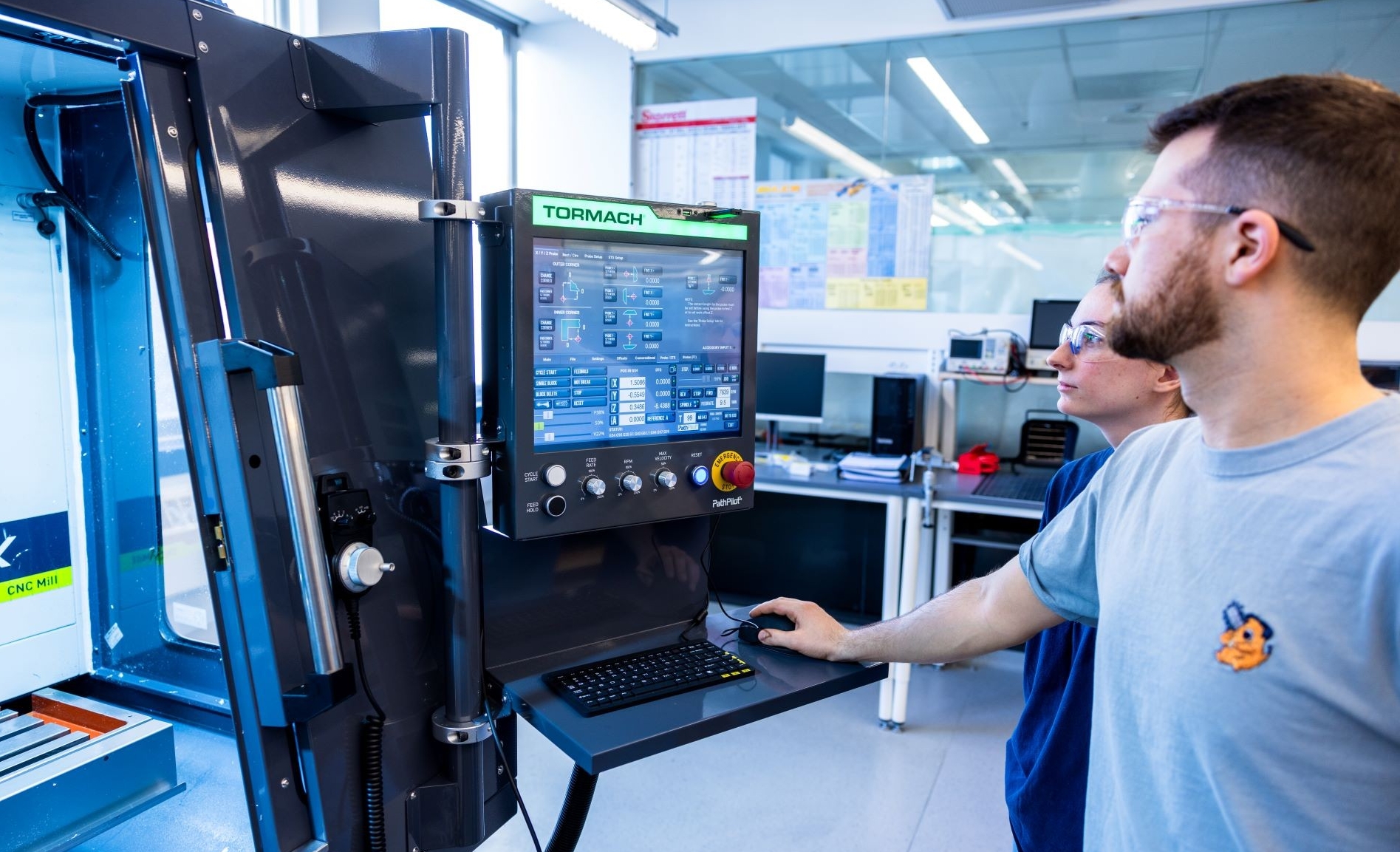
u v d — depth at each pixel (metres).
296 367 0.86
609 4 2.89
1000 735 2.82
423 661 1.10
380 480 1.04
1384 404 0.70
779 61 3.78
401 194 1.09
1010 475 3.26
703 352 1.19
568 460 1.07
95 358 1.41
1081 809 1.13
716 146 3.91
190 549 1.38
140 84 0.84
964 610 1.15
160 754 1.37
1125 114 3.36
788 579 3.89
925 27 3.50
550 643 1.20
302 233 0.97
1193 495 0.80
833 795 2.45
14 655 1.40
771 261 3.89
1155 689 0.79
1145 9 3.19
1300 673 0.68
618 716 1.00
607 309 1.09
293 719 0.92
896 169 3.69
